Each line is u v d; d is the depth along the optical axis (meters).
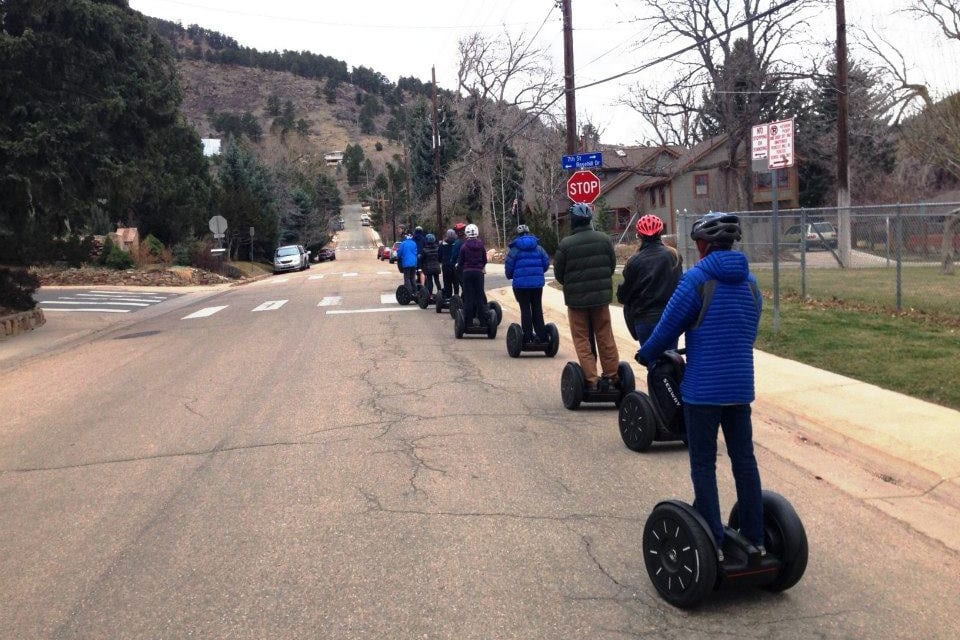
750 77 36.12
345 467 7.00
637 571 4.79
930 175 43.34
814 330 12.53
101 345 16.42
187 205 43.62
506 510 5.84
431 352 13.09
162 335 17.50
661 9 36.09
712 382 4.21
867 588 4.54
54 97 18.05
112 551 5.33
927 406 8.01
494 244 58.38
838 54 25.05
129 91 19.02
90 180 18.81
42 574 5.02
